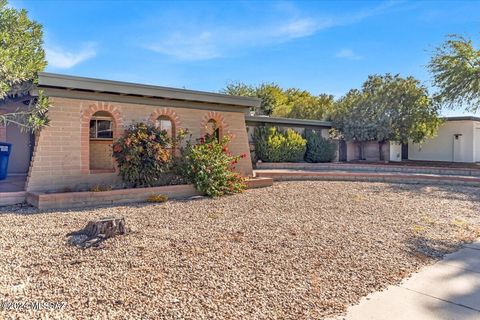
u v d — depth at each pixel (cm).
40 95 718
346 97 2270
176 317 306
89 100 896
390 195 1009
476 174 1499
